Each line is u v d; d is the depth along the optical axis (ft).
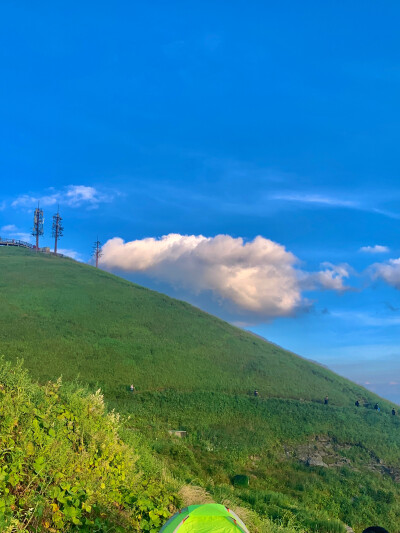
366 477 112.27
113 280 304.30
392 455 132.16
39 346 169.27
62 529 21.62
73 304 234.58
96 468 28.22
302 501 91.86
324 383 198.08
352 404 178.60
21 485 22.80
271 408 154.51
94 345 183.32
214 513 19.66
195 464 89.56
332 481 106.22
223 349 216.13
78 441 31.01
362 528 86.38
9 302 221.66
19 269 293.43
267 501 68.13
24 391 30.25
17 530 18.95
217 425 132.16
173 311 257.14
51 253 378.32
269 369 199.31
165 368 173.88
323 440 136.56
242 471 101.40
